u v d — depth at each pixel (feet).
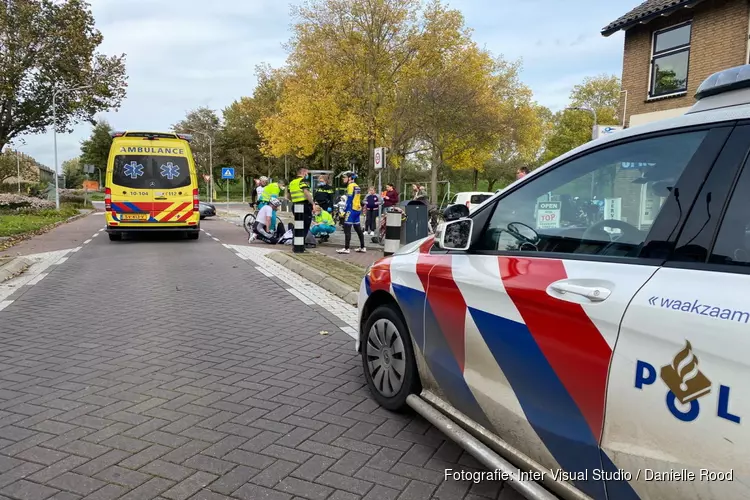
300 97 99.86
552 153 168.66
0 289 26.50
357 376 14.62
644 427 6.16
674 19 52.80
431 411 10.59
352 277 28.19
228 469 9.75
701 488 5.53
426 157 136.26
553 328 7.49
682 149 6.93
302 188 38.88
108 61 113.19
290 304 23.65
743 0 46.62
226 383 13.93
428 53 96.84
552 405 7.54
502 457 8.71
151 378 14.20
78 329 19.01
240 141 226.38
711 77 7.08
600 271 7.20
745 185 6.09
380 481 9.45
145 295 25.23
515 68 133.18
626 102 58.13
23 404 12.39
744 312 5.36
